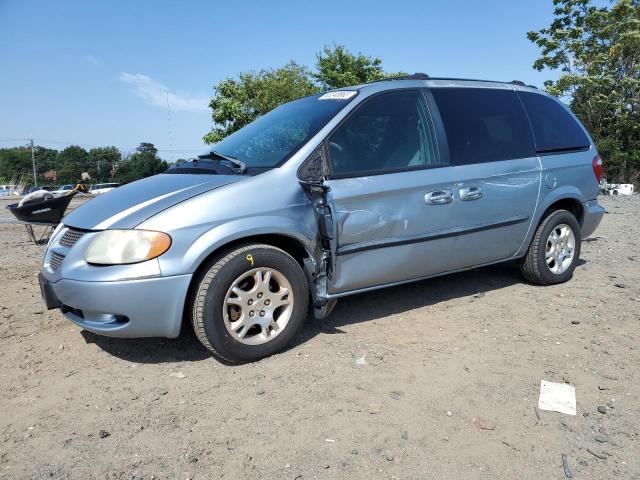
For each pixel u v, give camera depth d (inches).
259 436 105.1
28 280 226.5
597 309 177.5
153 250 124.6
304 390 122.9
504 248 187.6
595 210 215.3
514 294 194.4
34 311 181.8
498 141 183.9
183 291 127.1
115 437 105.2
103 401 119.5
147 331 128.2
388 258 156.6
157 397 121.0
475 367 134.6
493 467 95.7
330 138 150.7
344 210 146.4
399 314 173.8
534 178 189.3
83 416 113.3
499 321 166.9
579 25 1003.9
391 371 132.3
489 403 117.1
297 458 98.2
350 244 149.2
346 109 156.3
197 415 113.1
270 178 140.3
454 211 167.8
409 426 108.3
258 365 136.6
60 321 171.5
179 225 126.9
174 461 97.6
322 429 107.3
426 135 167.8
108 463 97.0
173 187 141.3
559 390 122.0
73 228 138.6
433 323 165.5
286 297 142.2
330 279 147.6
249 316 135.7
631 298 189.2
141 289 124.0
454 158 170.6
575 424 109.2
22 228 427.8
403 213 156.6
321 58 993.5
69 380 130.1
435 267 169.9
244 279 136.3
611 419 111.0
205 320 129.6
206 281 129.5
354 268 150.7
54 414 114.2
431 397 119.6
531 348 146.3
